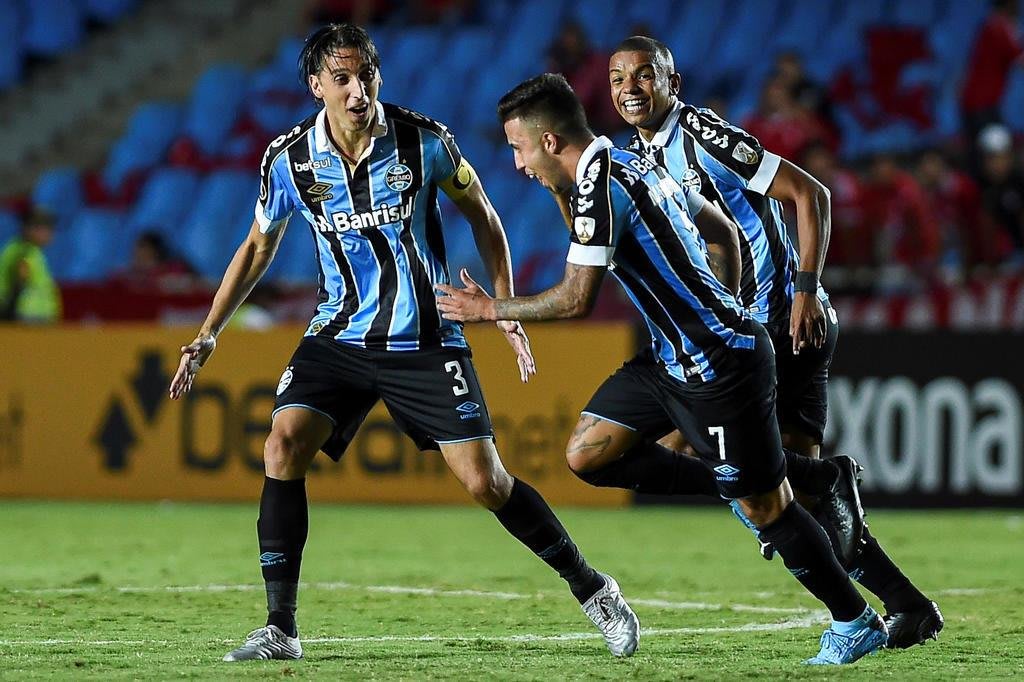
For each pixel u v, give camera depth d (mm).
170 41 73375
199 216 60969
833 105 58188
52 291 49531
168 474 43281
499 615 22297
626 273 16859
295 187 18266
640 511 40781
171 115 66938
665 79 19531
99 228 61250
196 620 21578
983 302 42125
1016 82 55562
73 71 72125
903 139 56281
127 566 29016
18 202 63688
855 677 16250
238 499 42594
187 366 18891
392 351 18109
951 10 62719
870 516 39125
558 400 41094
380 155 18000
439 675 16281
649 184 16484
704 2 65375
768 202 19922
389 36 67875
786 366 20047
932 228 45500
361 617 22109
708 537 34844
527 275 50969
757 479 16969
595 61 56344
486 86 64438
